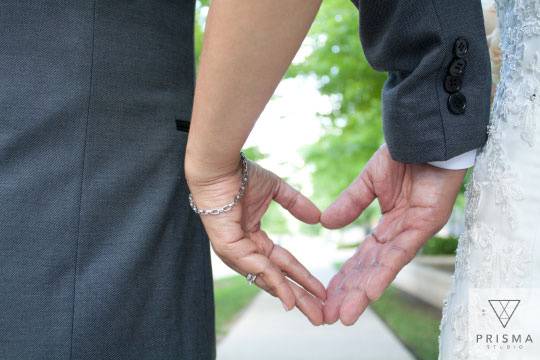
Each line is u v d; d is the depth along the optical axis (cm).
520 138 44
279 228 2175
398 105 50
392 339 286
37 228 46
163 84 51
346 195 60
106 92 48
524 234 43
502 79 49
